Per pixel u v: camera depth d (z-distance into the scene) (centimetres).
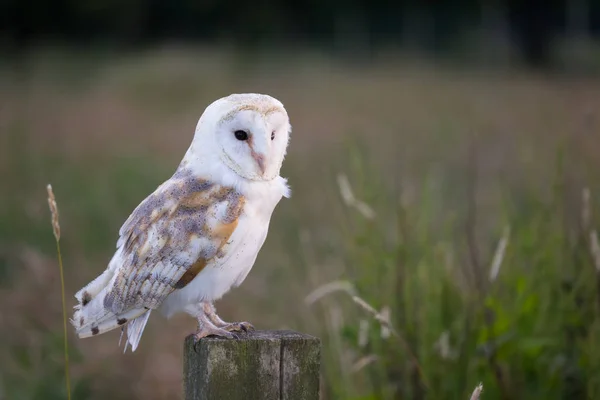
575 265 693
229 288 525
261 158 507
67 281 1097
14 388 795
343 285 666
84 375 837
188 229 499
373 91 2922
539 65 4303
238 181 511
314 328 746
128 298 497
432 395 623
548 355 673
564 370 652
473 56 4428
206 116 520
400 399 632
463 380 635
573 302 677
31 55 3753
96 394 814
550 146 1373
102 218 1364
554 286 690
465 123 2148
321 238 995
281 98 2769
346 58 4025
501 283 720
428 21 4722
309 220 1183
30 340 889
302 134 2131
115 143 2098
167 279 498
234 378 418
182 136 2228
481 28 4722
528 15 4647
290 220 1220
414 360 584
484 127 1997
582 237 693
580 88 2994
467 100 2695
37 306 1004
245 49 3944
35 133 2236
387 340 646
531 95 2800
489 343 623
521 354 665
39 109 2619
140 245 500
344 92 2880
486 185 1338
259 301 1002
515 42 4653
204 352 420
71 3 4553
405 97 2797
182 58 3347
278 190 523
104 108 2639
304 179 1525
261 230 521
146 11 4616
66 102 2748
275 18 4691
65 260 1183
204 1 4628
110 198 1488
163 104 2684
